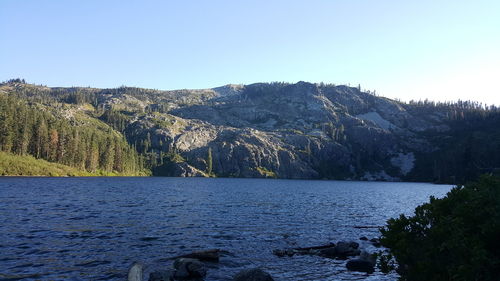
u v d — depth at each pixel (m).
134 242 31.64
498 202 14.59
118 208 55.44
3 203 55.09
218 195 94.25
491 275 13.05
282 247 32.56
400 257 14.94
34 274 21.55
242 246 32.25
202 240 33.91
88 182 132.75
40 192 78.50
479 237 13.92
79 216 45.00
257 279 21.20
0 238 30.38
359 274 24.86
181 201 72.19
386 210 68.06
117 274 22.48
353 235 39.84
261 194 103.62
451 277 12.67
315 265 26.88
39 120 191.12
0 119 172.75
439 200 16.73
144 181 168.75
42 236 32.09
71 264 24.08
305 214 56.78
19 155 171.00
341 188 163.12
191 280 22.17
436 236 14.38
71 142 193.75
